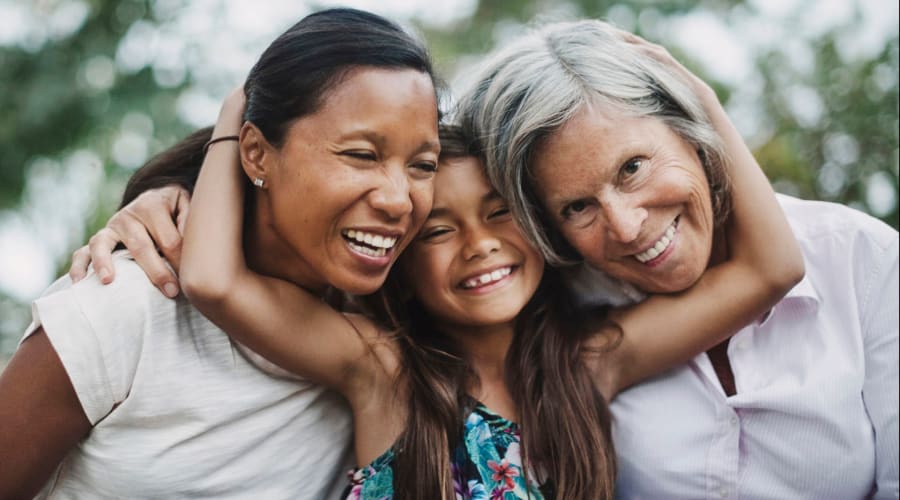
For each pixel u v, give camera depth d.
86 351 1.51
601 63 1.71
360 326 1.79
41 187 5.08
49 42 4.95
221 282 1.53
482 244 1.70
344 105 1.48
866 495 1.86
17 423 1.51
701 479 1.82
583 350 1.83
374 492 1.71
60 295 1.53
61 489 1.64
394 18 1.65
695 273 1.76
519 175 1.71
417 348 1.78
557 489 1.73
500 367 1.86
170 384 1.59
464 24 6.07
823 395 1.77
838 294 1.87
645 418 1.86
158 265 1.58
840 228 1.90
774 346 1.87
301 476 1.76
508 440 1.76
